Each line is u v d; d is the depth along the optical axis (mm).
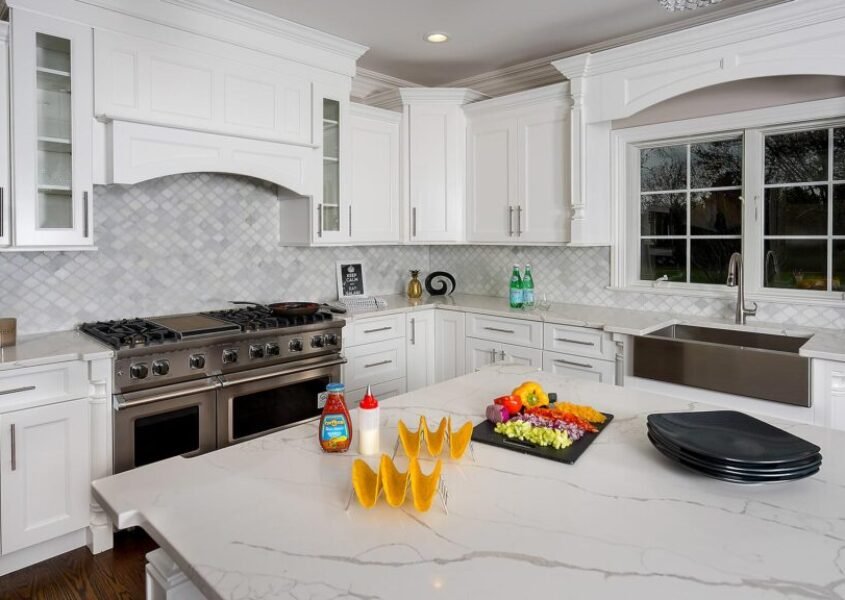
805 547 938
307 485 1181
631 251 3660
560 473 1231
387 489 1069
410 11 3088
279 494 1139
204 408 2758
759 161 3111
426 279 4484
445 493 1101
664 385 2879
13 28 2377
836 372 2355
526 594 815
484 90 4367
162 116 2775
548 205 3639
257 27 3084
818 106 2844
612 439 1431
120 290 3059
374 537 975
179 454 2689
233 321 3045
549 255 4039
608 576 858
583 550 931
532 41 3523
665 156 3521
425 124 4027
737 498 1115
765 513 1054
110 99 2619
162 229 3195
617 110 3209
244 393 2895
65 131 2561
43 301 2812
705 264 3398
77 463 2414
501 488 1161
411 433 1345
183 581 1109
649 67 3072
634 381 2996
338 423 1355
